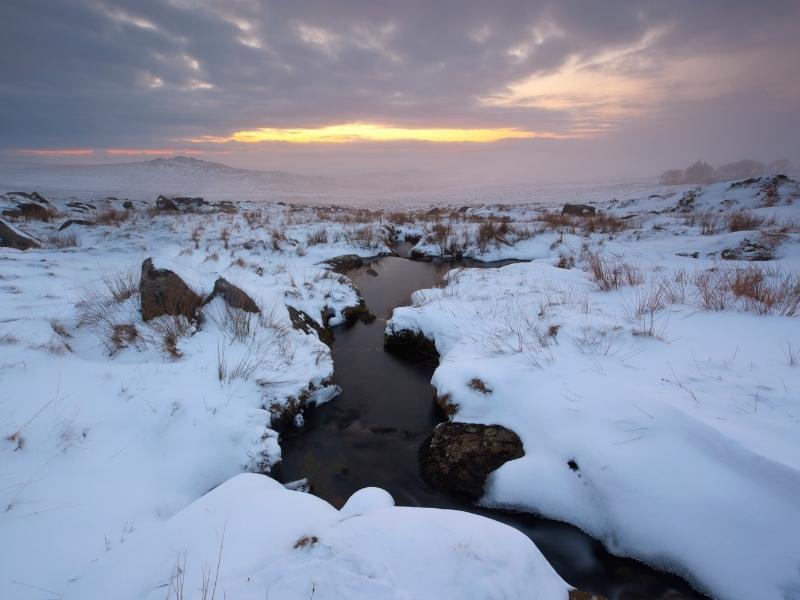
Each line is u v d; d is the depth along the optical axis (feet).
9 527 8.38
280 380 16.29
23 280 23.08
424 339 22.25
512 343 17.88
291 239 44.60
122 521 9.27
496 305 22.90
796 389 11.23
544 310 20.48
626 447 10.76
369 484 13.15
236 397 14.39
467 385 15.79
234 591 6.30
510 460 12.42
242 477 10.50
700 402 11.32
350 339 24.26
